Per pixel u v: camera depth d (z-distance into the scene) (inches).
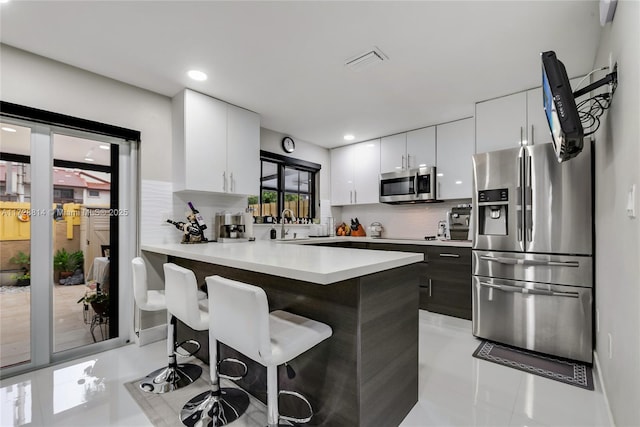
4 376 82.3
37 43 81.4
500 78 100.8
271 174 163.9
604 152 71.1
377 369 57.4
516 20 71.8
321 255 69.1
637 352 45.5
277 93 112.6
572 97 57.6
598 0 64.7
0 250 83.7
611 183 64.0
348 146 183.8
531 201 97.3
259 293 46.3
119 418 65.6
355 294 53.6
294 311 64.5
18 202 86.1
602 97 64.4
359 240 161.8
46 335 89.6
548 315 95.1
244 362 76.0
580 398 73.1
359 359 53.1
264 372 70.9
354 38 79.7
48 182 90.6
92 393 75.0
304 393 61.9
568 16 70.0
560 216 92.7
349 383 54.3
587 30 74.7
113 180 104.0
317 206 187.0
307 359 61.3
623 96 52.4
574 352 90.9
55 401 71.7
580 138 55.9
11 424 63.4
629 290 50.3
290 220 168.1
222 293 52.3
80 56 87.8
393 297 62.4
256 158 130.8
